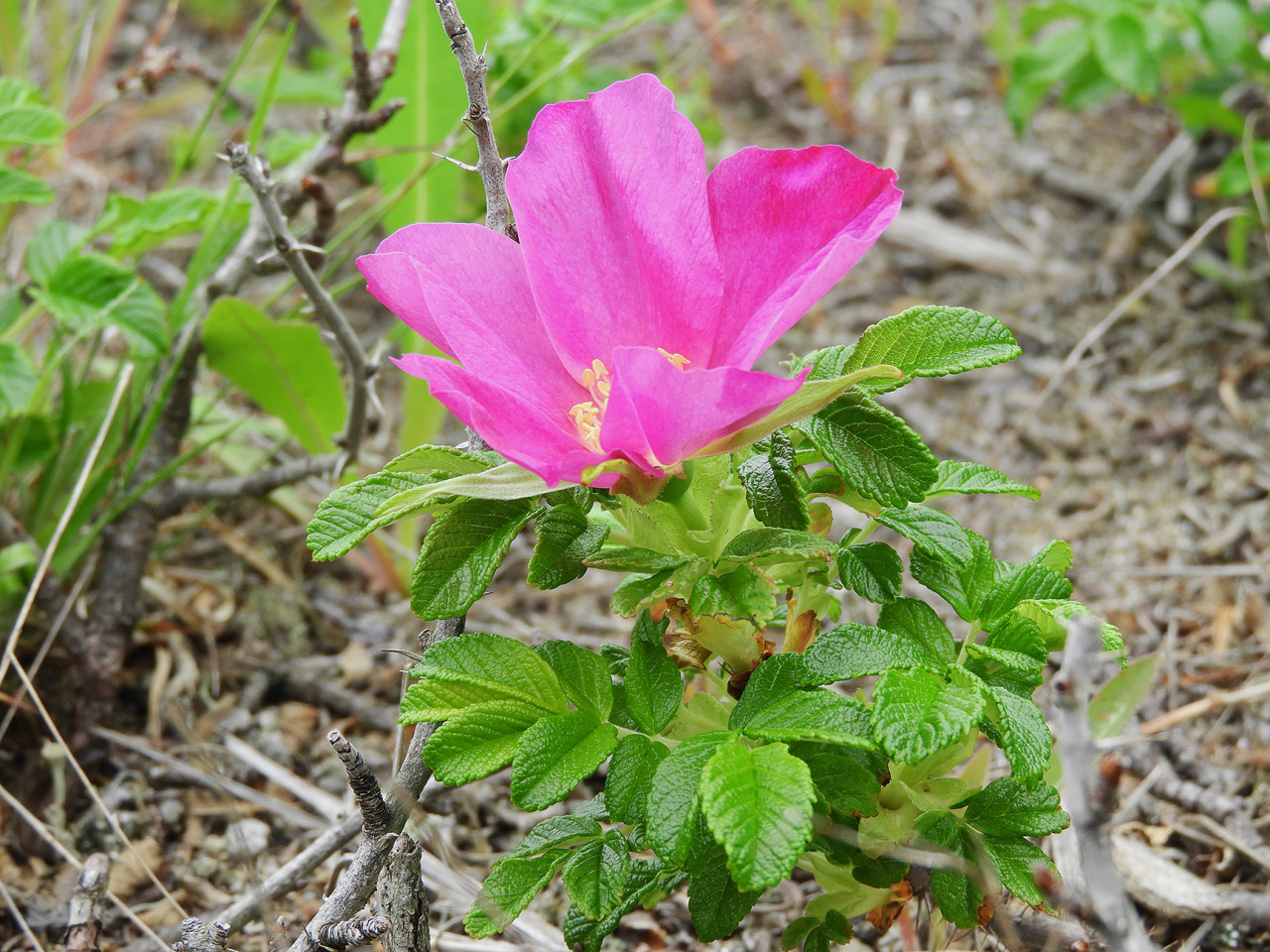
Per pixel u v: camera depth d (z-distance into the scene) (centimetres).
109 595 41
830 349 28
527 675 27
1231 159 56
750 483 26
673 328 26
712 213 26
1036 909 29
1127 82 55
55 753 39
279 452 52
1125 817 37
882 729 24
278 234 34
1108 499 52
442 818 40
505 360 25
